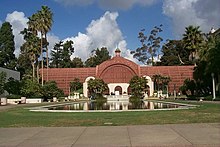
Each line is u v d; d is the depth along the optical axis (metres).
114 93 86.06
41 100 54.53
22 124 15.28
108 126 13.84
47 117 19.31
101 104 45.22
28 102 53.09
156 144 9.67
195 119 16.36
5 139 11.02
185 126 13.35
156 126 13.52
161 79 86.12
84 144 9.91
